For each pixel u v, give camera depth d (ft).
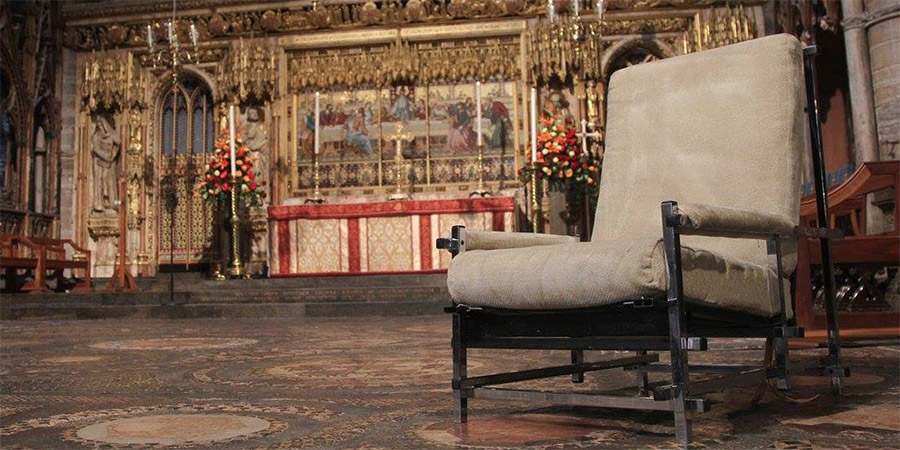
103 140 53.62
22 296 39.52
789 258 9.34
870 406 9.26
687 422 7.14
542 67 50.29
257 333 25.16
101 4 53.93
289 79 52.49
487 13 51.26
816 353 15.23
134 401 10.82
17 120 50.06
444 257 43.93
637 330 7.59
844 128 41.29
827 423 8.22
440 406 9.82
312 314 35.32
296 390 11.68
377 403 10.21
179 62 53.11
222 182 44.91
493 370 14.10
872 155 31.60
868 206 28.37
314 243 44.65
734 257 9.18
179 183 54.03
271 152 51.88
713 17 51.06
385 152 51.06
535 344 8.21
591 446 7.24
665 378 12.28
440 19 51.60
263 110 52.44
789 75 9.73
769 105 9.70
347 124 51.49
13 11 50.14
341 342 20.94
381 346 19.42
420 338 21.90
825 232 9.70
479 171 49.98
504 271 8.13
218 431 8.39
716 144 10.00
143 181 53.36
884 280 22.93
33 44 51.67
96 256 53.06
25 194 50.47
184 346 20.39
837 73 41.65
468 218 43.91
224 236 52.54
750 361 14.08
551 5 45.78
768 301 8.69
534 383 11.94
